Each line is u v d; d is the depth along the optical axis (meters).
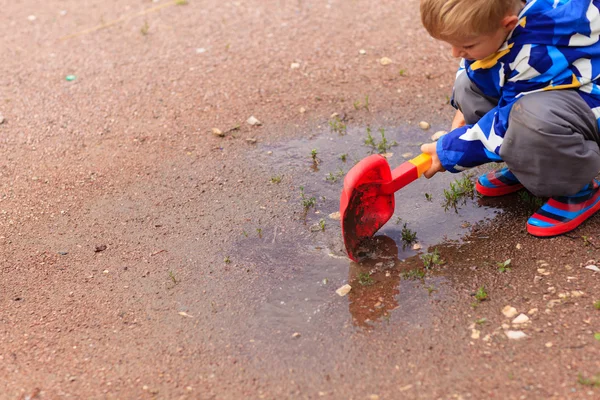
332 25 3.47
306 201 2.57
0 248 2.49
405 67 3.16
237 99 3.05
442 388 2.04
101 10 3.77
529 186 2.30
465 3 2.15
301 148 2.79
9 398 2.10
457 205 2.50
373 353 2.13
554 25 2.20
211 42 3.42
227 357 2.16
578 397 1.99
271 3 3.69
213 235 2.49
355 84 3.09
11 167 2.79
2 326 2.26
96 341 2.21
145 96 3.10
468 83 2.42
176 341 2.20
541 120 2.20
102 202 2.63
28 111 3.05
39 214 2.60
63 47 3.45
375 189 2.34
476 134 2.29
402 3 3.59
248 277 2.35
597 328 2.10
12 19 3.72
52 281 2.38
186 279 2.36
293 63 3.23
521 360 2.07
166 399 2.08
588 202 2.35
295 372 2.11
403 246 2.40
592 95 2.25
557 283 2.22
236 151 2.80
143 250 2.46
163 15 3.66
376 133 2.84
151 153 2.82
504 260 2.30
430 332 2.16
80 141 2.89
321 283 2.32
